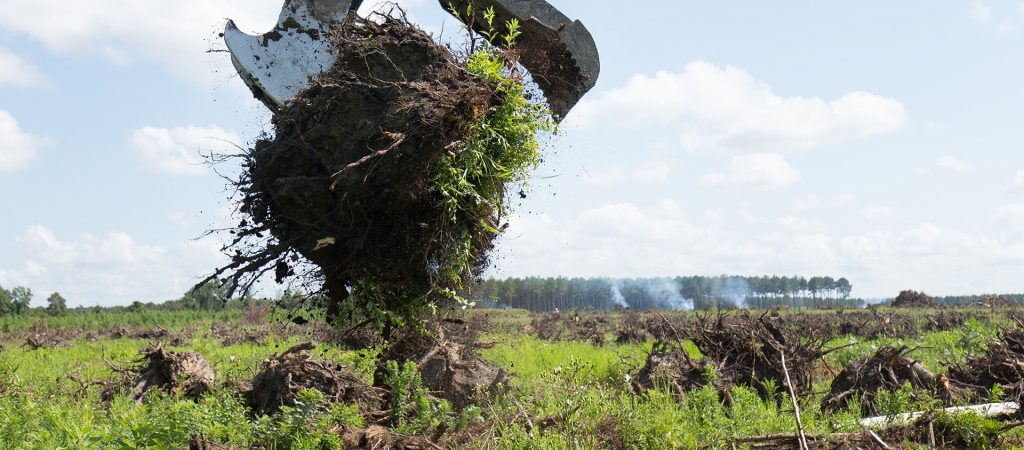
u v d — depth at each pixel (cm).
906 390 812
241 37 702
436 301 739
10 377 1138
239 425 725
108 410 958
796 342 1052
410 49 691
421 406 802
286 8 711
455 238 677
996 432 714
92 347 2380
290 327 2223
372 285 689
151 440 661
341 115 650
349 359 983
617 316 3578
